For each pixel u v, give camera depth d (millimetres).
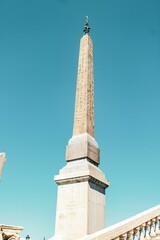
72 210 19969
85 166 20891
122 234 9992
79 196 20062
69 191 20625
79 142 22500
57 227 20094
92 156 22250
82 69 25406
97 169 21609
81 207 19703
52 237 19734
